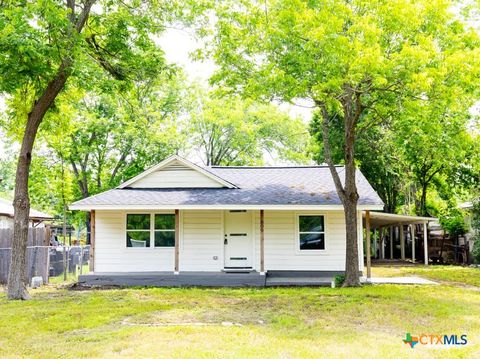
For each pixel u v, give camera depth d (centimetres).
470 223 2830
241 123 4103
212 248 1906
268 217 1898
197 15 1645
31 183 3244
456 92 1324
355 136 1647
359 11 1370
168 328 914
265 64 1585
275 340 817
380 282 1752
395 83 1341
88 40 1609
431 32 1378
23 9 1177
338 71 1288
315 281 1753
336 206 1748
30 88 1530
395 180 3234
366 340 820
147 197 1858
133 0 1677
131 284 1786
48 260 1844
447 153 2366
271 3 1576
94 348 777
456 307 1158
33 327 967
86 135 3300
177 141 3459
